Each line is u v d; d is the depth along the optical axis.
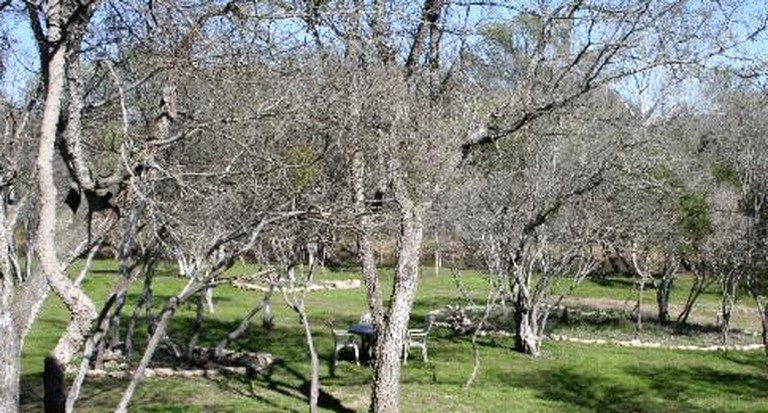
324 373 16.69
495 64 12.07
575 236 20.61
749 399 15.91
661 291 27.12
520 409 14.17
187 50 6.05
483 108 11.91
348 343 18.28
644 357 20.44
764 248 22.03
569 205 19.69
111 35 6.88
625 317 28.47
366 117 8.55
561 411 14.23
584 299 33.84
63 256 5.98
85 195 6.08
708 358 20.81
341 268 39.91
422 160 11.26
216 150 8.01
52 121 5.16
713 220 23.67
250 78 6.79
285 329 23.12
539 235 20.33
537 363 18.89
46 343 18.53
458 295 33.22
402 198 11.49
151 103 7.59
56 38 5.27
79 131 6.17
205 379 15.27
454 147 11.48
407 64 11.10
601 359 19.80
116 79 5.73
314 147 8.05
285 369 16.94
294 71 6.93
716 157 24.05
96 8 6.14
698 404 15.29
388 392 11.98
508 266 21.84
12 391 5.14
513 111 11.38
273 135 7.45
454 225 20.72
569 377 17.48
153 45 6.52
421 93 11.41
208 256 6.64
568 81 12.45
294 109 6.85
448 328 24.42
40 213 5.15
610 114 16.98
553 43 12.30
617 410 14.60
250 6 6.18
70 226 6.07
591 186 17.89
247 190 7.43
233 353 18.06
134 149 6.10
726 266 24.48
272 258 16.11
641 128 17.12
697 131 23.62
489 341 22.03
